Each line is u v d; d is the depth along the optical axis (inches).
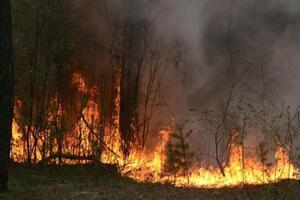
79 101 541.3
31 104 469.7
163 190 392.2
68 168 466.9
